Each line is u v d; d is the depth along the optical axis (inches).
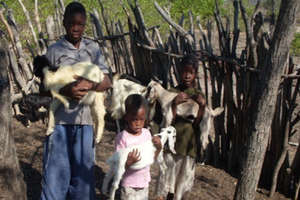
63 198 110.2
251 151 109.7
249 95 160.2
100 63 107.4
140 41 197.8
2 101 91.0
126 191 108.0
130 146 103.8
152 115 128.0
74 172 110.4
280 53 98.0
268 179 172.2
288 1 93.7
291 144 219.0
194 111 121.8
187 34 175.3
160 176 126.0
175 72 186.2
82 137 107.0
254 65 154.1
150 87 128.4
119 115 190.1
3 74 91.6
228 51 167.3
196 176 173.5
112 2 385.1
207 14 587.2
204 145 125.2
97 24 219.9
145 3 415.8
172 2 578.9
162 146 111.3
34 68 98.7
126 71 221.9
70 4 99.1
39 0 365.4
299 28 525.0
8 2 342.6
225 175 177.3
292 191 164.6
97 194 144.3
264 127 106.3
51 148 105.6
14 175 95.4
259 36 154.4
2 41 93.0
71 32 99.4
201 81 303.3
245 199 114.3
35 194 140.9
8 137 93.3
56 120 104.4
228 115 179.0
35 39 235.5
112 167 102.8
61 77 92.8
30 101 216.8
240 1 151.6
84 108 104.7
